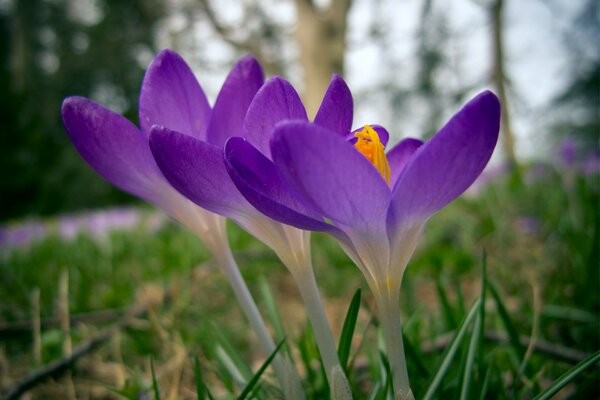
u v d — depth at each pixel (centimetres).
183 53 264
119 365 28
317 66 183
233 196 14
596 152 86
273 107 13
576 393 20
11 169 340
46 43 441
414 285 54
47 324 37
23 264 86
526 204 88
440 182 12
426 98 377
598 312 32
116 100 413
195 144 13
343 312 50
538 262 51
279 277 66
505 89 248
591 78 310
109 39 396
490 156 12
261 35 240
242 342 41
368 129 13
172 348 31
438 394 18
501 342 27
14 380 33
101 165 16
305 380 24
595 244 33
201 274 49
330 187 11
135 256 85
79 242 105
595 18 316
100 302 54
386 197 12
